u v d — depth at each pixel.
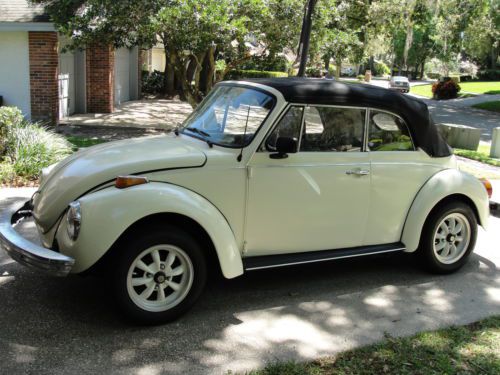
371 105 4.61
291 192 4.29
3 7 14.23
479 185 5.20
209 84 13.97
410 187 4.87
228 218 4.10
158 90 27.50
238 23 11.52
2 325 3.77
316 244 4.53
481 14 27.97
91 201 3.61
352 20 21.92
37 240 4.55
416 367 3.40
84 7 13.35
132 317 3.77
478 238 6.51
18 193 7.30
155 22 11.48
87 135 13.44
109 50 17.59
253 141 4.14
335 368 3.36
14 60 14.33
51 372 3.21
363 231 4.73
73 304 4.16
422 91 47.88
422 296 4.66
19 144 8.41
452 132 14.45
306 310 4.26
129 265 3.69
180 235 3.81
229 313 4.14
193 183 3.94
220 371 3.31
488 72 59.47
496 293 4.80
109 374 3.22
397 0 21.89
